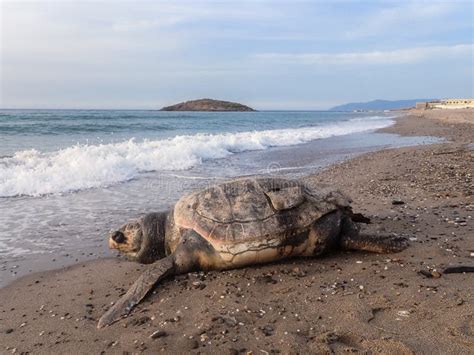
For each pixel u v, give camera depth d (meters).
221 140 6.29
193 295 1.44
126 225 1.78
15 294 1.58
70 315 1.40
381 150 5.29
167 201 2.92
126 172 3.87
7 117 13.25
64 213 2.62
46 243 2.12
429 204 2.37
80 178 3.49
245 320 1.25
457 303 1.20
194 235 1.60
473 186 2.75
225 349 1.10
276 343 1.12
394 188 2.87
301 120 19.31
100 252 2.01
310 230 1.61
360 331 1.13
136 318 1.33
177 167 4.32
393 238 1.67
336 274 1.51
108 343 1.21
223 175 3.90
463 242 1.70
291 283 1.47
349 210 1.73
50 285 1.65
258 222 1.58
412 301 1.24
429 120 12.95
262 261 1.62
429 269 1.45
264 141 6.86
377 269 1.51
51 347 1.21
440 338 1.05
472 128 8.70
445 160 3.96
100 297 1.54
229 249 1.56
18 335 1.29
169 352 1.12
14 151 4.93
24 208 2.73
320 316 1.23
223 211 1.62
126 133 8.55
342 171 3.82
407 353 1.01
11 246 2.07
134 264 1.85
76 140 6.65
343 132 9.55
